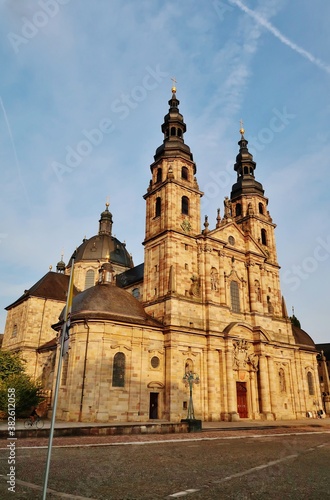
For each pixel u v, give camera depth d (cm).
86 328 4722
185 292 5541
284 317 6856
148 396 4803
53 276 7981
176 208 5959
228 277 6053
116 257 9094
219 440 3038
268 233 7394
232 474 1650
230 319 5800
